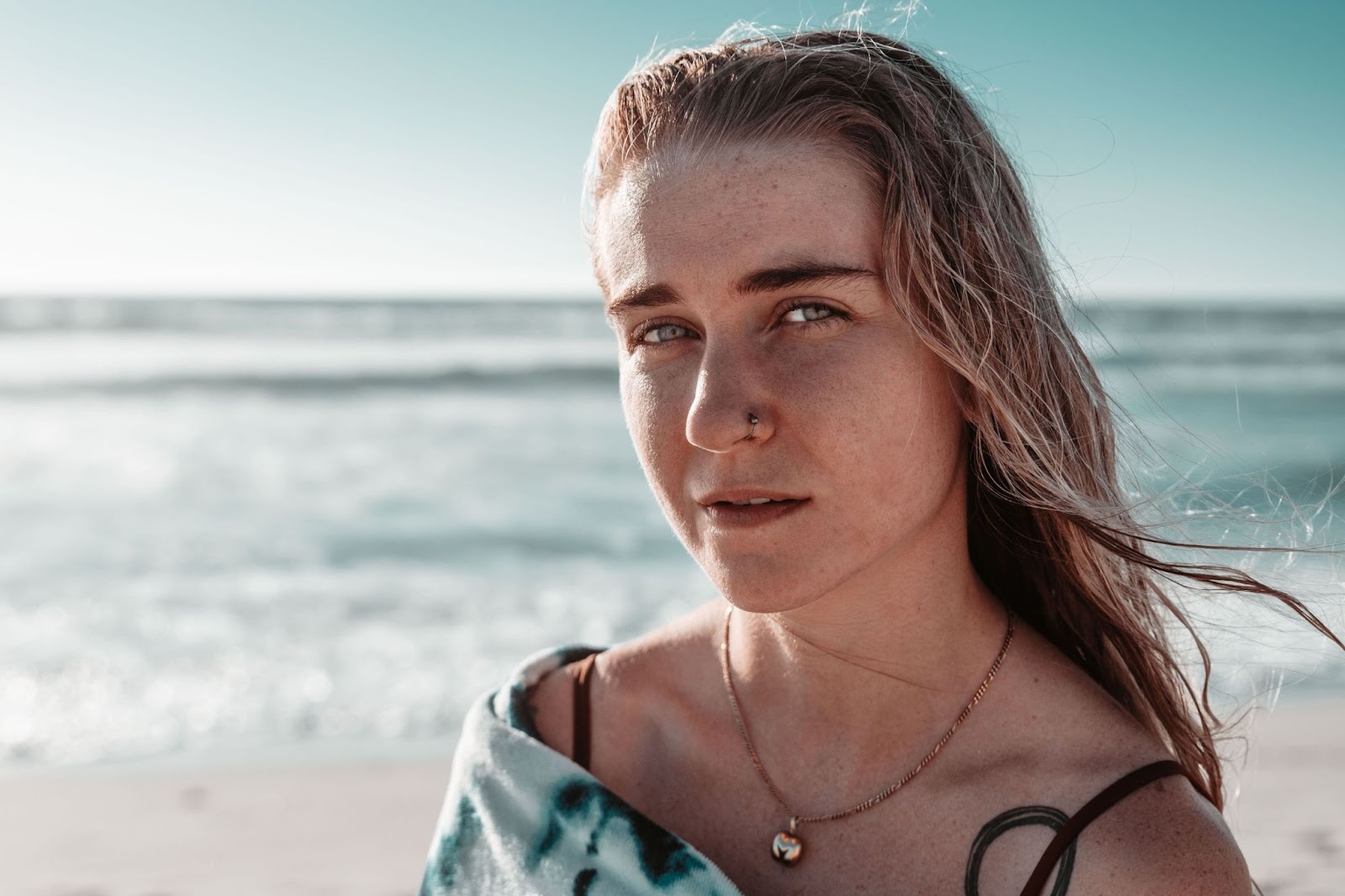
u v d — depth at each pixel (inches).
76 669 273.9
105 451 684.1
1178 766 42.0
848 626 44.8
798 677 46.9
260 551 423.2
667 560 402.9
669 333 43.5
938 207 42.2
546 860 46.6
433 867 50.3
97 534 455.5
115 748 221.0
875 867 43.4
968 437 47.1
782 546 40.7
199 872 164.2
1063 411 47.9
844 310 41.0
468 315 1946.4
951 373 44.0
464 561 402.6
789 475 40.2
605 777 51.4
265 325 1736.0
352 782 202.1
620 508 513.7
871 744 45.3
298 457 666.2
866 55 44.2
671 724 50.5
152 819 184.7
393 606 335.9
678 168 41.8
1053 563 51.1
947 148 43.6
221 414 856.9
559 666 55.6
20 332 1614.2
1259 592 48.1
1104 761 42.0
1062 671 45.5
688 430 40.3
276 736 227.8
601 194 46.1
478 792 49.8
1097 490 48.6
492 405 924.0
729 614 51.2
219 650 290.2
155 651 289.9
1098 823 40.4
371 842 174.9
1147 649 52.0
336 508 513.3
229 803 191.6
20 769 209.0
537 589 357.4
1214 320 2064.5
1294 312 2274.9
